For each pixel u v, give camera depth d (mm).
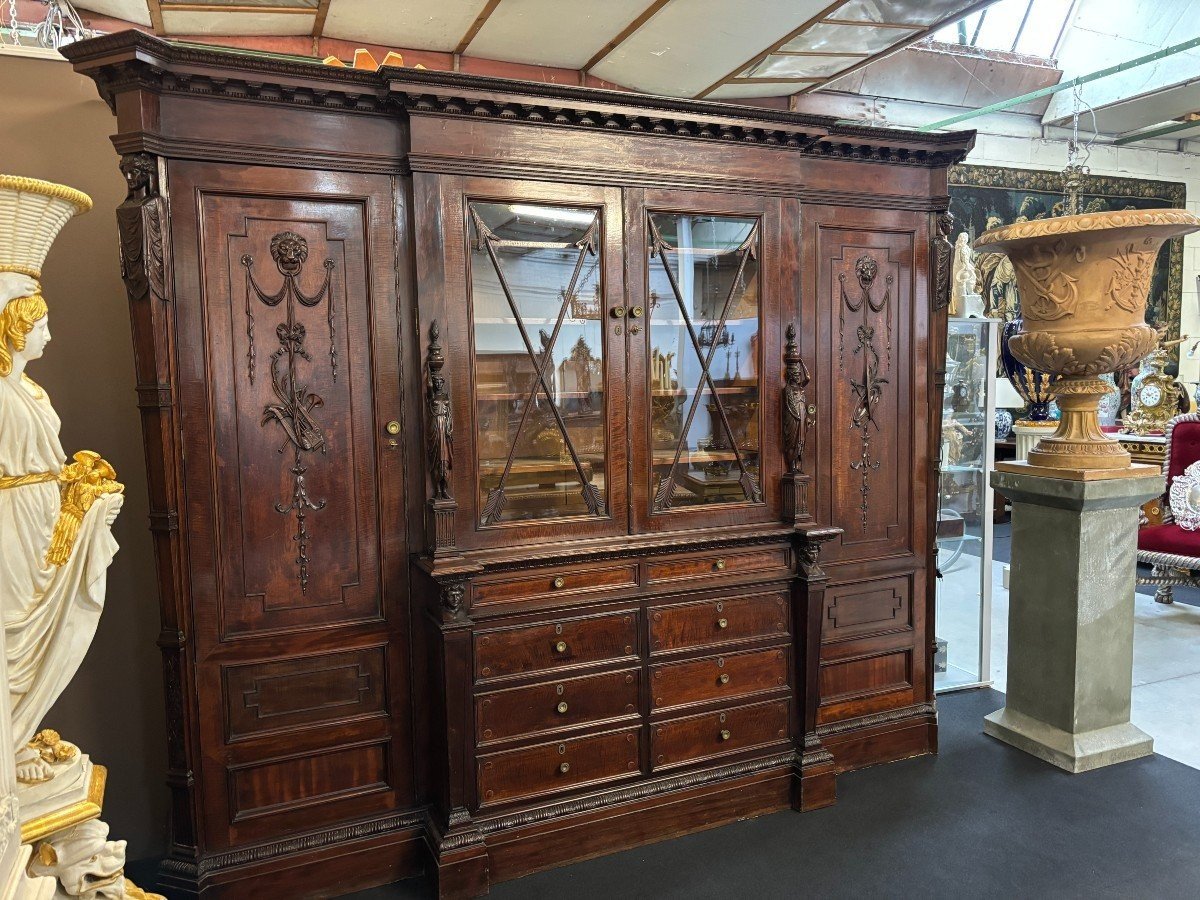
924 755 2688
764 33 3152
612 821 2156
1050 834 2205
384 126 1953
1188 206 6742
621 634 2176
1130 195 6488
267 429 1917
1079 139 6031
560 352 2123
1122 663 2646
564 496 2152
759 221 2291
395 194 1982
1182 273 6789
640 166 2139
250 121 1837
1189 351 6867
